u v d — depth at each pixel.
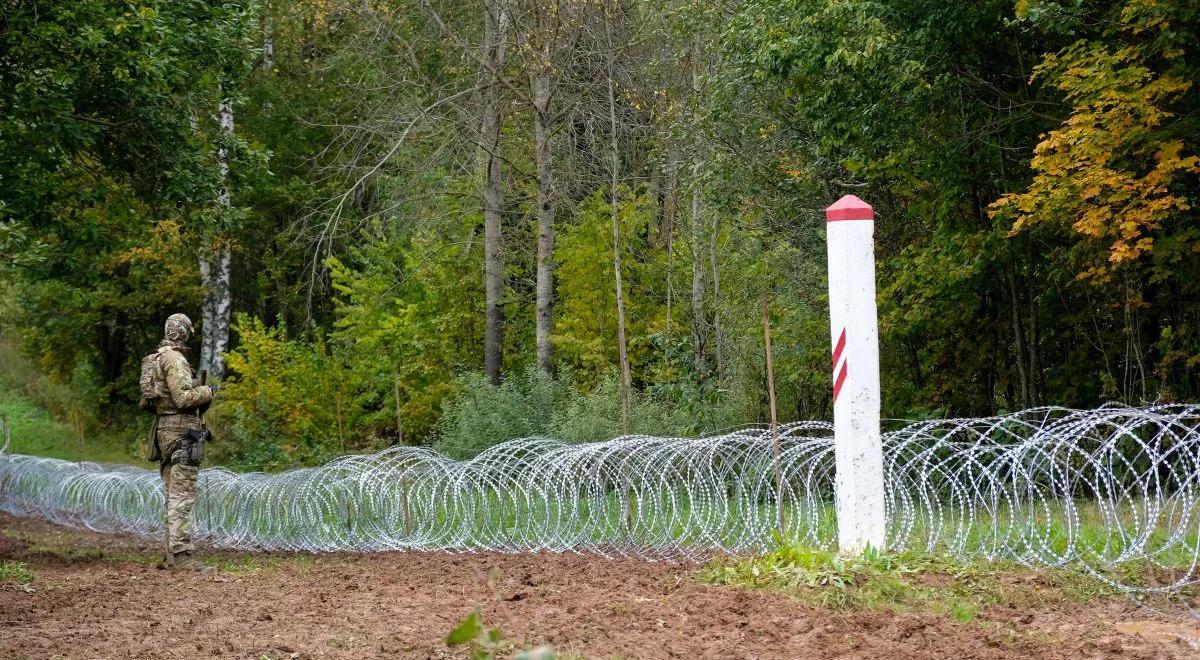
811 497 10.79
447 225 26.89
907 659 6.69
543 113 24.22
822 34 17.53
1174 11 13.54
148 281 36.72
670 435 18.52
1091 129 13.69
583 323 24.36
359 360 25.73
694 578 9.95
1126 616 8.08
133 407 39.47
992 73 17.91
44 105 16.59
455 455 20.47
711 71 23.94
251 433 24.94
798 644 7.15
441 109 26.19
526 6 24.05
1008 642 7.07
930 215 19.64
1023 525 10.82
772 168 21.95
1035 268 18.67
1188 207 13.88
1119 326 18.14
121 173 19.31
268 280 36.22
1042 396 18.02
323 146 33.88
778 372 20.27
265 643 7.54
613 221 21.64
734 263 21.73
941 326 19.36
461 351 27.88
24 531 17.98
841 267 10.09
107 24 16.39
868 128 18.08
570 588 9.78
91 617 8.69
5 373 43.38
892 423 20.66
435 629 8.00
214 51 18.64
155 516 17.84
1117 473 14.39
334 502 14.41
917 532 10.88
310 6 33.00
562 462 12.82
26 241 16.94
